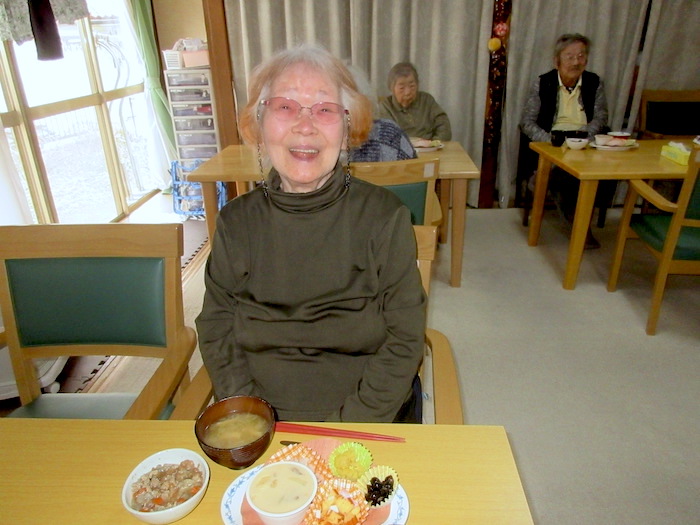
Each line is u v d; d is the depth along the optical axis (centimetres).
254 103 104
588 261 299
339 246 99
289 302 100
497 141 382
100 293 117
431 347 112
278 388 104
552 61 359
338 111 96
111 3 378
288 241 99
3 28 209
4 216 204
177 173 388
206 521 60
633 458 159
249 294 102
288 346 102
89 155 362
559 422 175
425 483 64
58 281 116
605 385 193
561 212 329
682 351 212
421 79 367
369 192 103
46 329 118
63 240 115
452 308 252
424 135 334
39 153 295
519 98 367
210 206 249
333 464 66
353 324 100
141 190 444
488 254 313
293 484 60
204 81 366
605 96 339
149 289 116
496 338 226
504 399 187
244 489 64
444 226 316
